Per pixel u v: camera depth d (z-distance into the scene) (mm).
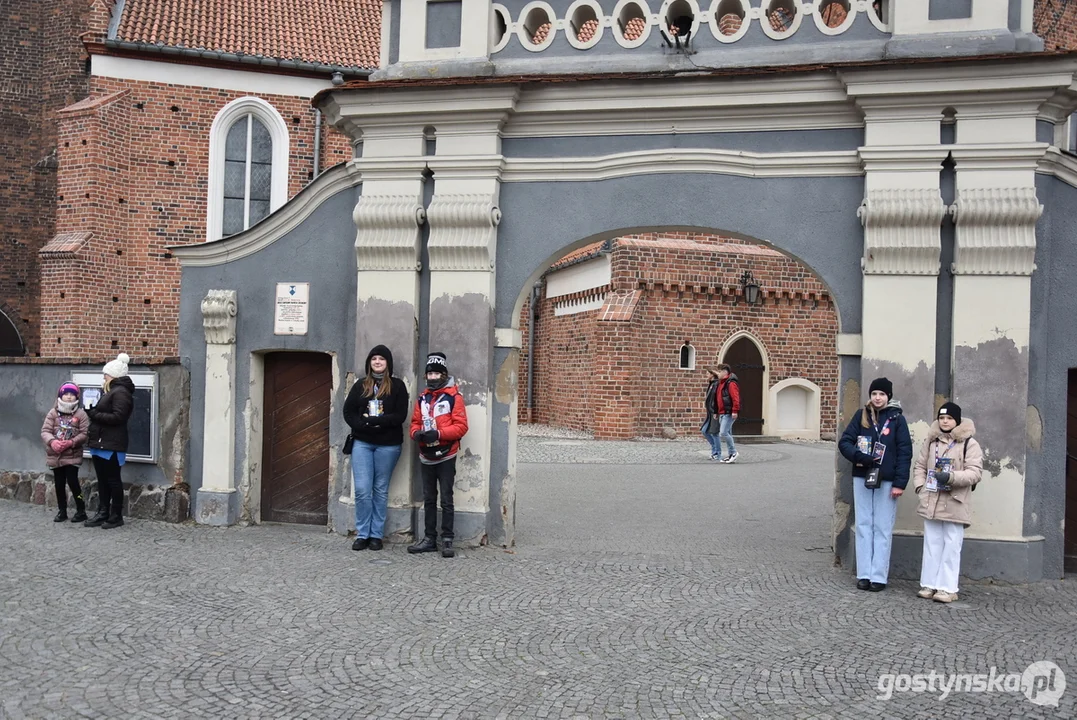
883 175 7934
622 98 8469
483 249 8758
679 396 22516
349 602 6832
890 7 8188
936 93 7707
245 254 9812
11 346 20938
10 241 20812
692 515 11227
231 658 5543
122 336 18797
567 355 24891
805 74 7945
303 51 20203
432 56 9094
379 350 8617
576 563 8266
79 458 9828
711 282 22656
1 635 5910
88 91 20328
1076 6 17672
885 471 7387
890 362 7945
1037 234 7816
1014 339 7738
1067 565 8328
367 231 9023
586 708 4824
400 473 8953
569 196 8781
